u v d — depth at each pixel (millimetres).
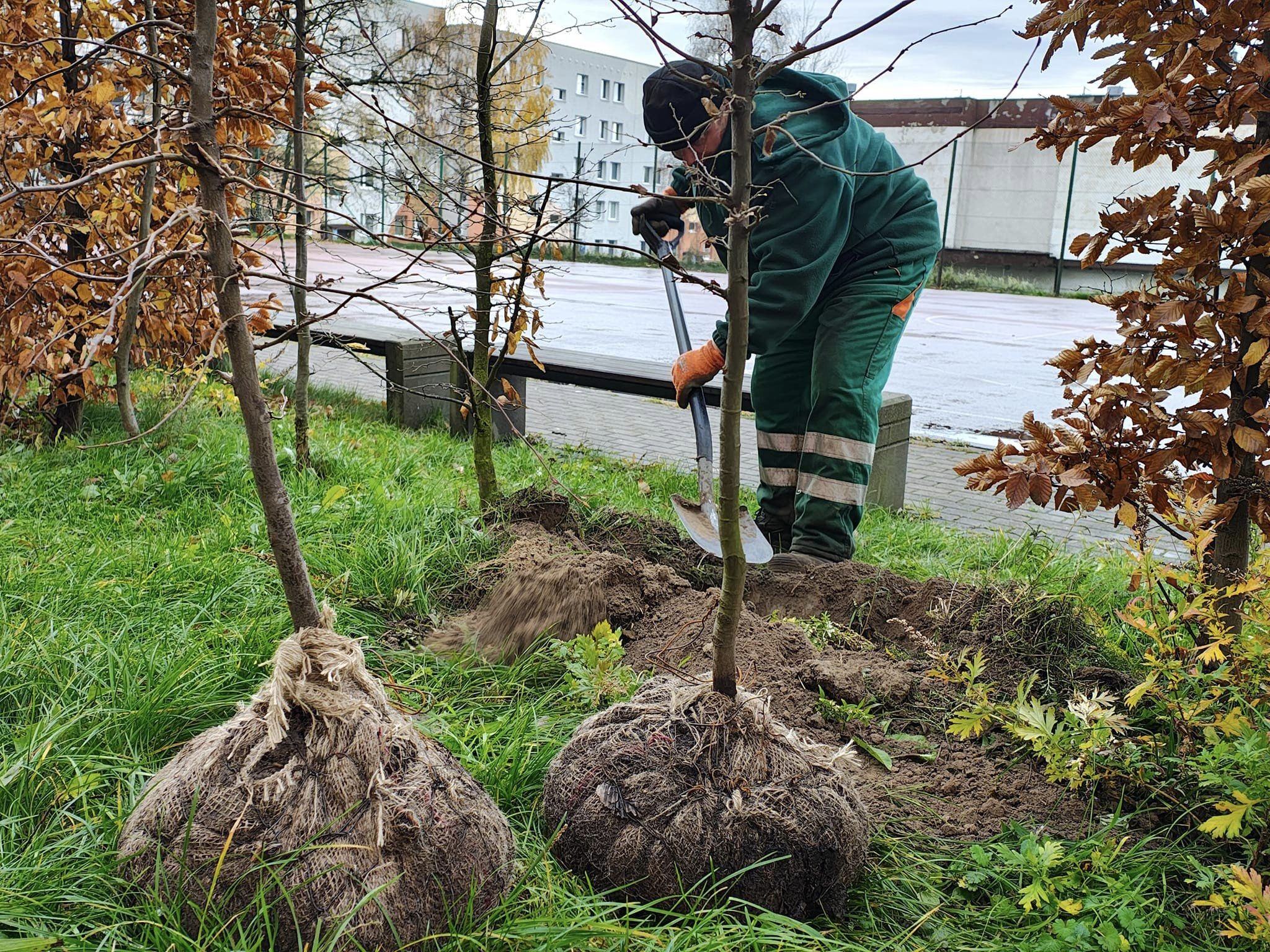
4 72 4781
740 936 2074
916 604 3779
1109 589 4234
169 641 3168
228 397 6547
